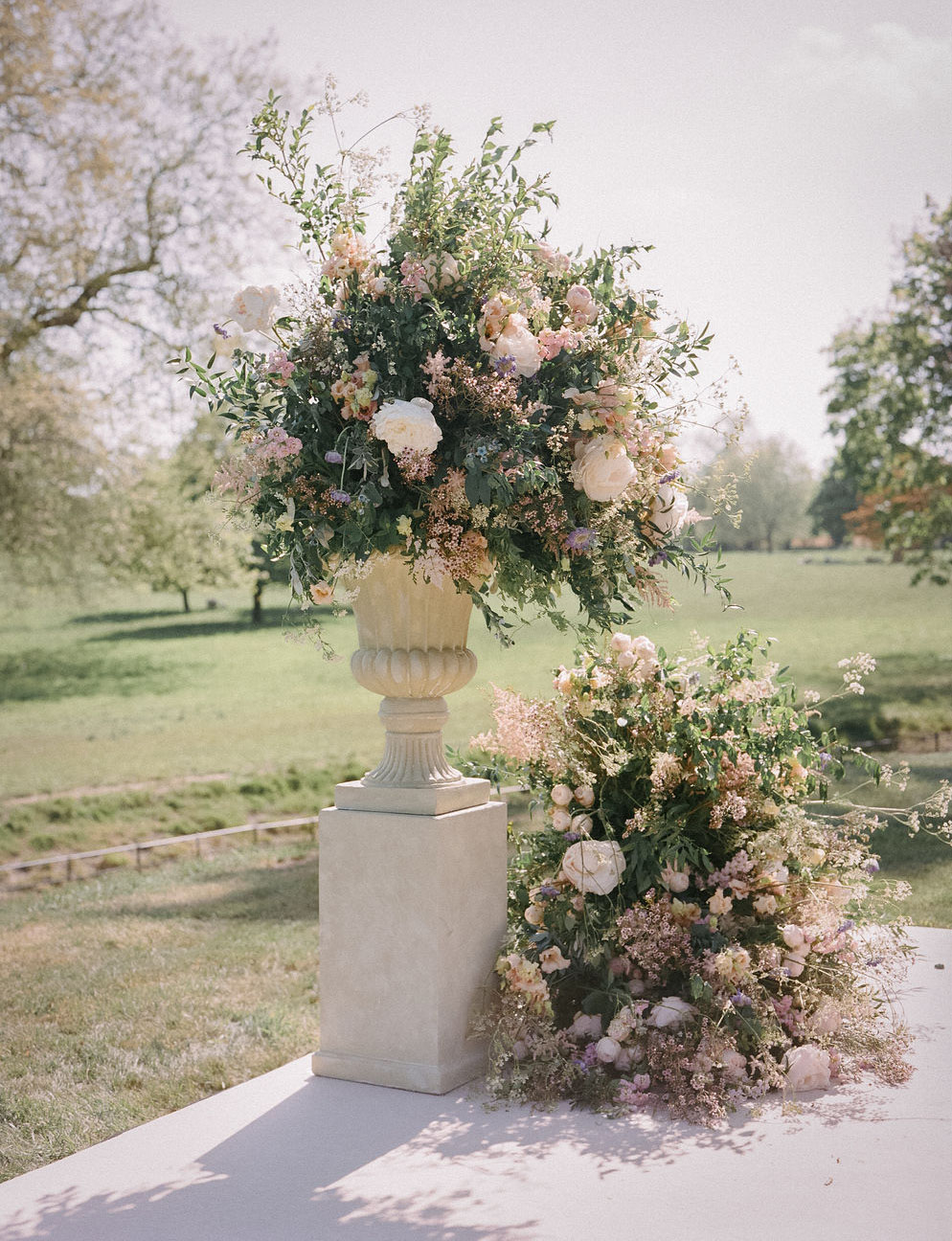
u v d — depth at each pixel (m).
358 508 2.80
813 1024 3.31
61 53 13.80
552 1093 3.09
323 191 3.19
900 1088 3.16
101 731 22.80
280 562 3.09
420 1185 2.59
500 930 3.42
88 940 6.43
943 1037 3.58
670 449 3.33
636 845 3.44
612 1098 3.07
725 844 3.57
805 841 3.63
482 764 4.03
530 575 3.14
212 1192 2.60
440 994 3.16
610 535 3.19
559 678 3.81
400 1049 3.23
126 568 17.67
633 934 3.27
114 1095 3.76
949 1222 2.34
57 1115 3.57
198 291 14.68
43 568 15.61
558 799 3.57
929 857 7.56
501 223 3.22
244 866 9.48
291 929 6.51
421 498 2.95
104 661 29.41
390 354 2.98
